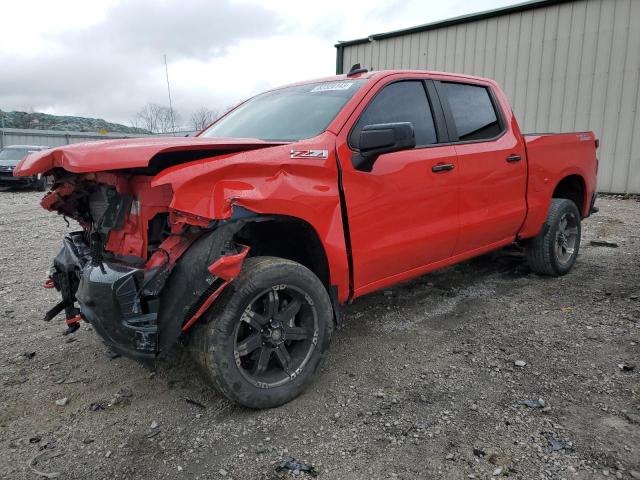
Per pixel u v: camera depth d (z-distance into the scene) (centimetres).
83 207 324
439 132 389
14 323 427
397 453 244
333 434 261
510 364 331
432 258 389
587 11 1170
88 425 274
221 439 259
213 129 412
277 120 358
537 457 236
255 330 279
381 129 297
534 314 420
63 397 304
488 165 419
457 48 1398
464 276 537
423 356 348
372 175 328
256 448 251
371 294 483
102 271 255
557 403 282
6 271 605
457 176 390
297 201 284
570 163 520
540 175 480
